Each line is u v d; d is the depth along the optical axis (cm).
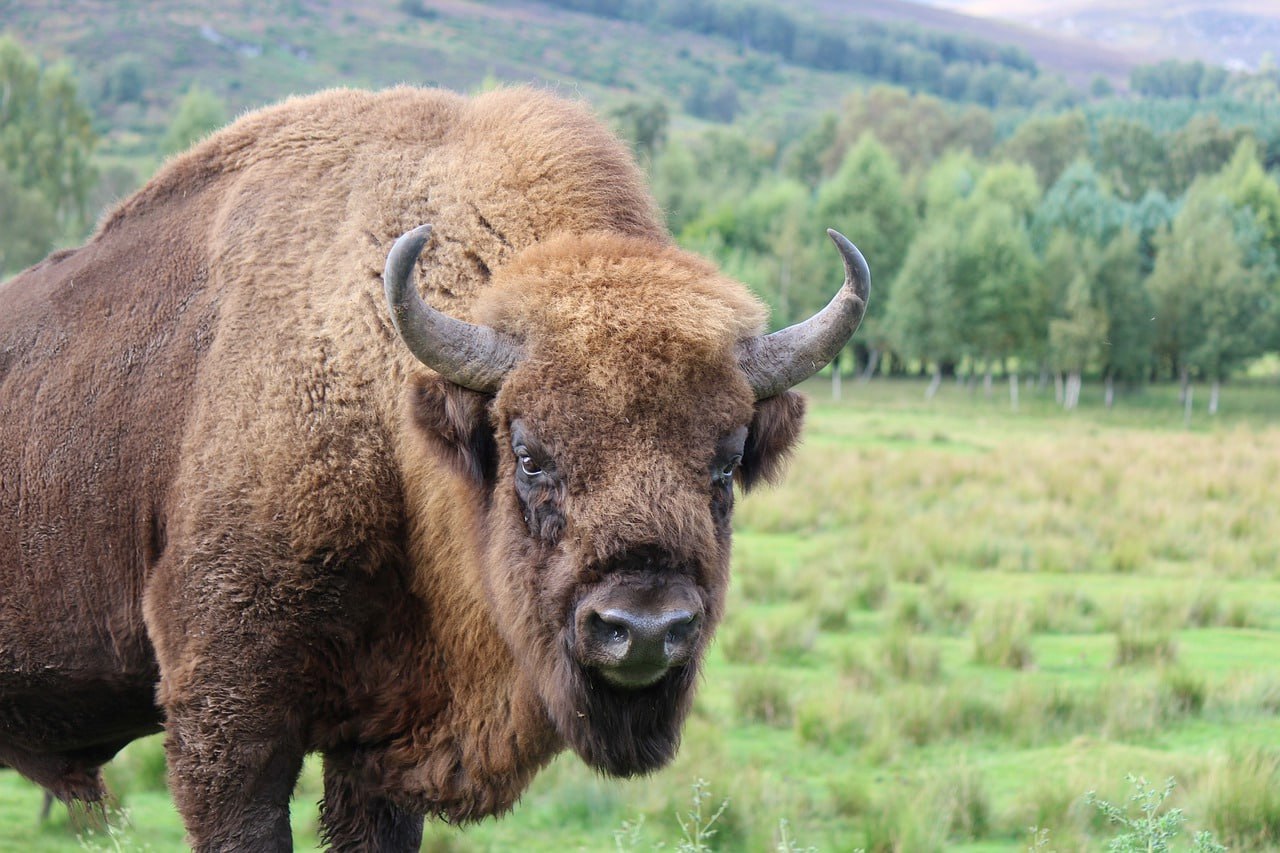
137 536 500
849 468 2477
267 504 459
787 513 1923
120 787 784
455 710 477
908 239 7225
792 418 437
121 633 507
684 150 9619
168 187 553
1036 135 12400
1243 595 1350
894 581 1445
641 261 419
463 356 405
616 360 391
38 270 583
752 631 1097
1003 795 745
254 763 462
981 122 14600
